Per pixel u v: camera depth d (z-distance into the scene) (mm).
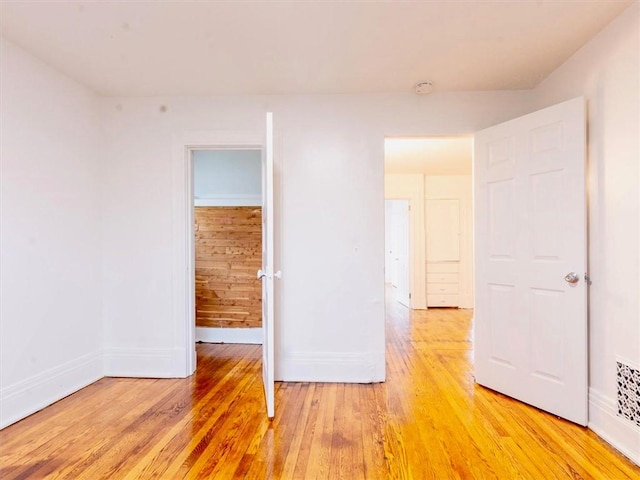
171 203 3027
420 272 6094
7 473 1730
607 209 2064
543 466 1790
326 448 1939
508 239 2590
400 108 2938
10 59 2242
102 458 1850
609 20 2008
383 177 2949
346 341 2953
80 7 1889
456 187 6227
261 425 2186
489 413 2346
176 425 2186
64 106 2664
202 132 3012
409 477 1705
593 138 2178
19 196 2307
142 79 2729
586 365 2172
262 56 2389
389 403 2502
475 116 2908
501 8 1903
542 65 2504
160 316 3041
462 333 4453
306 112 2969
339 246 2955
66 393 2637
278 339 2963
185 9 1908
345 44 2246
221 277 4094
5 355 2201
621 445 1926
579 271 2180
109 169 3055
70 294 2715
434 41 2211
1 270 2188
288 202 2971
